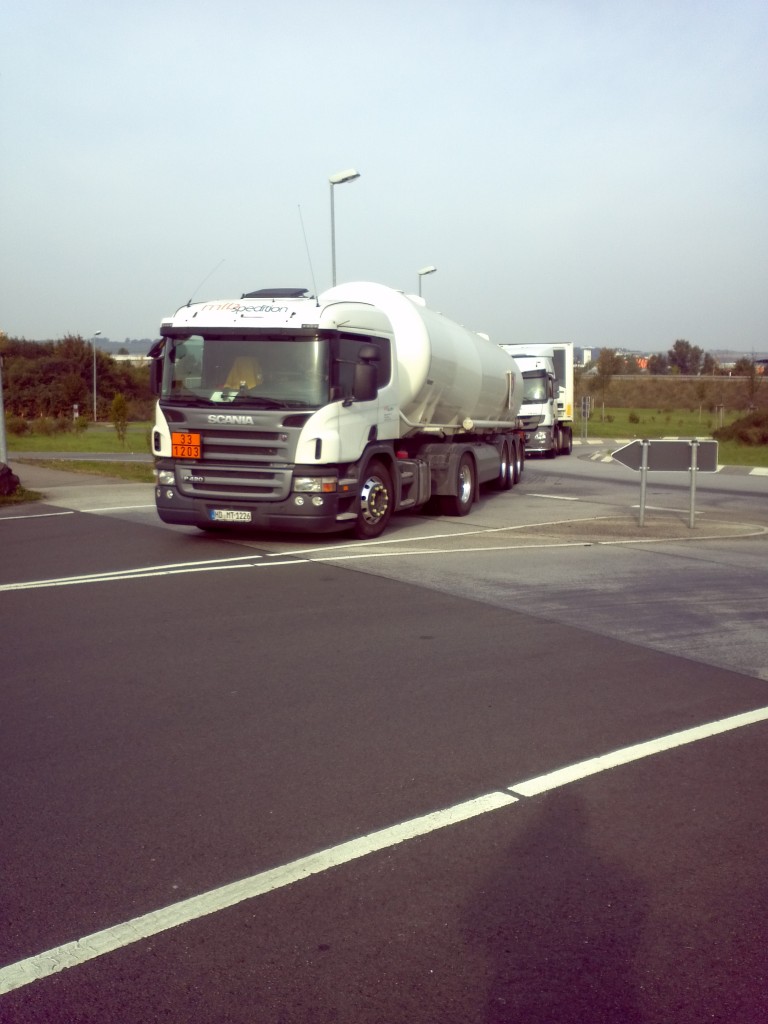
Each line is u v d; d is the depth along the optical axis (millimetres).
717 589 10492
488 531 15172
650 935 3590
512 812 4684
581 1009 3146
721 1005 3172
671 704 6453
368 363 12953
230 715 6129
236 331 12812
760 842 4383
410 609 9320
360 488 13594
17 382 77188
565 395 40031
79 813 4668
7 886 3953
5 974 3338
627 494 22172
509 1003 3176
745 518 17344
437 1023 3074
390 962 3402
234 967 3373
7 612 9086
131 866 4121
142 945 3512
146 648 7781
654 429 61906
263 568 11523
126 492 20000
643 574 11383
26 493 18812
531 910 3762
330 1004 3166
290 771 5203
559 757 5438
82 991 3242
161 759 5371
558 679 7016
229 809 4711
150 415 80000
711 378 113938
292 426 12633
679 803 4809
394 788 4980
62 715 6117
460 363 17172
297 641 8031
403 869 4090
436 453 16828
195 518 13125
